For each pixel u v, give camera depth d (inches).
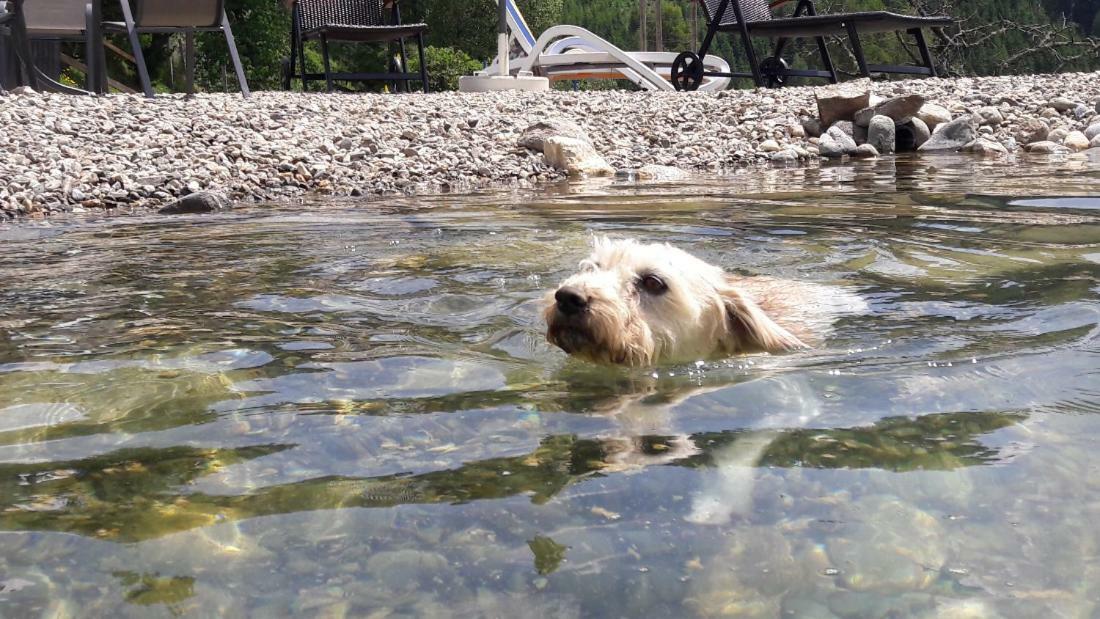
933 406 32.6
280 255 67.0
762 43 568.4
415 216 89.2
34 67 168.2
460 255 66.3
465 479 27.1
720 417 32.7
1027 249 61.7
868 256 62.8
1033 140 158.4
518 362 41.2
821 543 22.8
